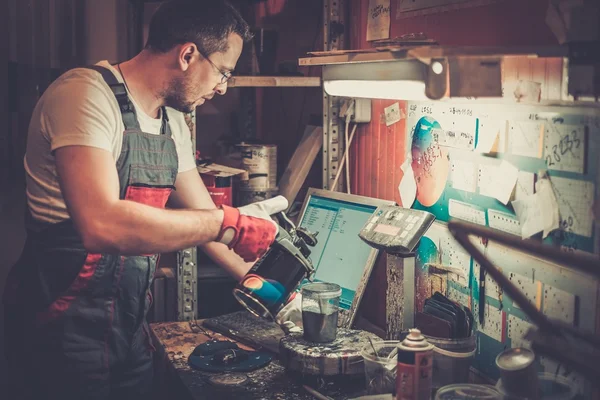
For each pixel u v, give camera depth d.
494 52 1.18
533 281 1.49
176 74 1.69
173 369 1.86
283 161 2.94
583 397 1.34
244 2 2.97
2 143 2.77
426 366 1.38
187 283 2.30
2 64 2.72
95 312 1.72
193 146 2.29
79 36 3.02
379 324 2.22
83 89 1.55
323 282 1.99
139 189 1.73
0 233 2.82
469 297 1.71
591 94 1.25
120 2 3.05
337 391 1.66
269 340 1.97
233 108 3.42
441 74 1.23
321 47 2.55
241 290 1.60
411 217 1.70
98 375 1.74
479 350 1.68
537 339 1.32
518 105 1.51
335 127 2.37
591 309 1.33
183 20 1.65
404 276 1.65
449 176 1.78
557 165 1.40
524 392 1.34
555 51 1.23
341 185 2.42
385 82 1.42
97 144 1.50
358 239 2.05
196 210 1.51
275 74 2.46
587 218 1.32
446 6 1.78
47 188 1.65
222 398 1.62
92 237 1.42
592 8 1.22
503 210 1.58
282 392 1.66
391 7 2.06
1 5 2.69
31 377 1.72
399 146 2.06
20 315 1.71
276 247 1.62
